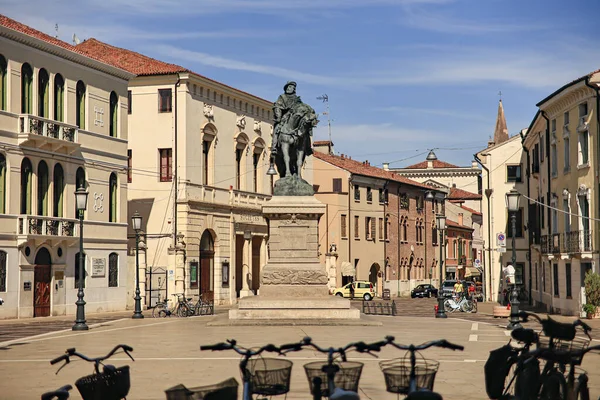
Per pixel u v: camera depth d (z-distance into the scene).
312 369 10.16
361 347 10.13
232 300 64.56
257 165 70.38
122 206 51.62
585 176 43.66
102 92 50.03
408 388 10.17
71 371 18.55
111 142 50.62
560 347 12.98
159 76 58.72
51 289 44.38
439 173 126.94
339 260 79.44
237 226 65.56
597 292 40.22
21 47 42.88
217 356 20.84
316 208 31.06
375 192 86.44
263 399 10.86
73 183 46.97
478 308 55.31
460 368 18.62
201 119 60.91
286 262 31.20
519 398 11.88
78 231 46.56
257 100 69.19
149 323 34.78
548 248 50.12
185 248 57.78
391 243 89.44
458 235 111.19
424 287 87.81
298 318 30.42
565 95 45.47
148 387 15.80
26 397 14.94
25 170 43.19
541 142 54.62
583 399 12.09
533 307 57.84
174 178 58.38
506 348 12.53
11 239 41.50
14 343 25.69
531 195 60.81
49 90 45.09
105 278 49.41
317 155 81.69
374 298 79.12
